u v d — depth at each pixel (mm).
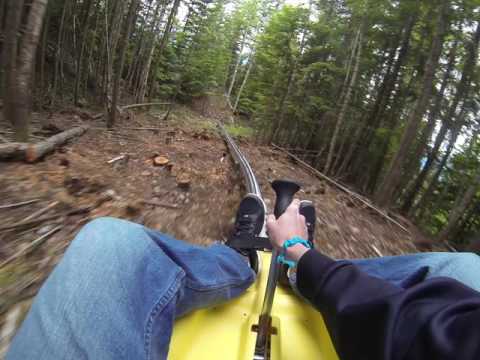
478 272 1373
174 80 32219
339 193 8688
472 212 17188
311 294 989
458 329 639
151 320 1035
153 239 1262
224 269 1542
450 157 19344
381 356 694
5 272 2158
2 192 3443
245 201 2498
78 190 3881
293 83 22469
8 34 5977
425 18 14383
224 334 1442
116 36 13289
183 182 4949
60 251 2549
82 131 7344
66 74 15359
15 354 862
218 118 39938
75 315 909
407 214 18359
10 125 5910
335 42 20547
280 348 1425
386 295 804
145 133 10023
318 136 22500
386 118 18891
